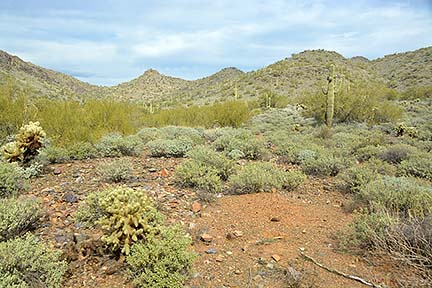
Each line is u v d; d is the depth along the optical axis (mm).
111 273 3531
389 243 3912
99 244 3848
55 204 5398
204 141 13609
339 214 5660
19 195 5770
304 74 74312
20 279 2959
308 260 3938
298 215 5477
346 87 22609
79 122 10828
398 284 3379
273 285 3445
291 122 21984
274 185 6781
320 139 13898
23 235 4141
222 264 3838
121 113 12836
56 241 4066
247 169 7059
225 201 6031
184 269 3525
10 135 10047
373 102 21391
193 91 101062
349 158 9594
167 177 7406
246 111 21109
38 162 7582
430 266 3436
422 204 4977
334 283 3459
